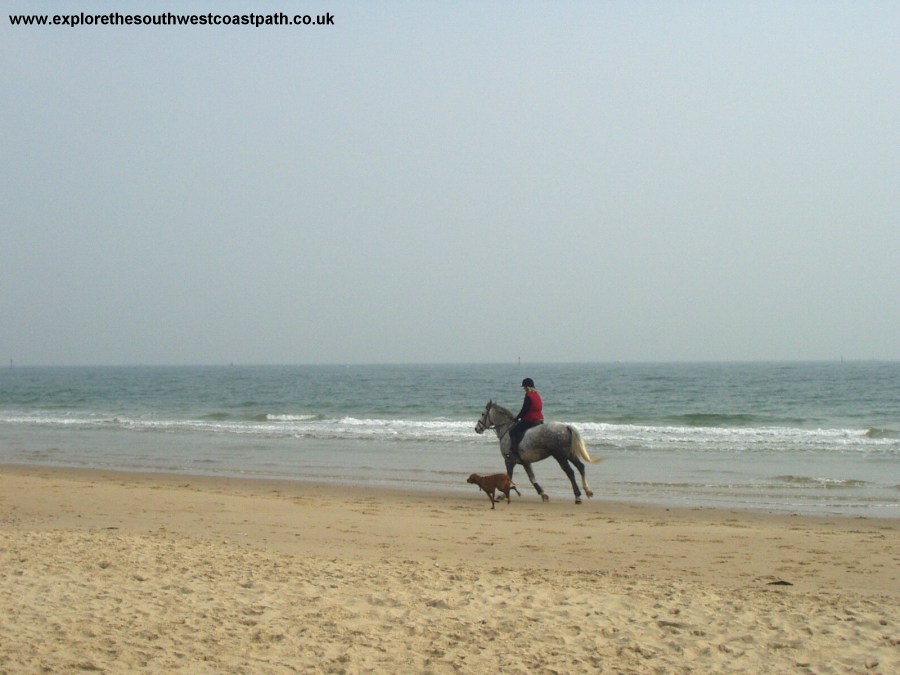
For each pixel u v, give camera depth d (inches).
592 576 386.9
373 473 890.1
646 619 300.2
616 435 1241.4
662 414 1791.3
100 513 587.5
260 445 1184.2
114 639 265.3
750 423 1599.4
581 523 583.2
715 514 629.9
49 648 255.1
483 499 716.0
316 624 286.8
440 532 536.4
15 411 2130.9
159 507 621.6
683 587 358.9
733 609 315.3
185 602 307.7
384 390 3531.0
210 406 2369.6
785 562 447.5
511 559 449.7
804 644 274.8
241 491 754.8
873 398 2423.7
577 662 259.0
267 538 497.7
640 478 832.3
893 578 406.9
